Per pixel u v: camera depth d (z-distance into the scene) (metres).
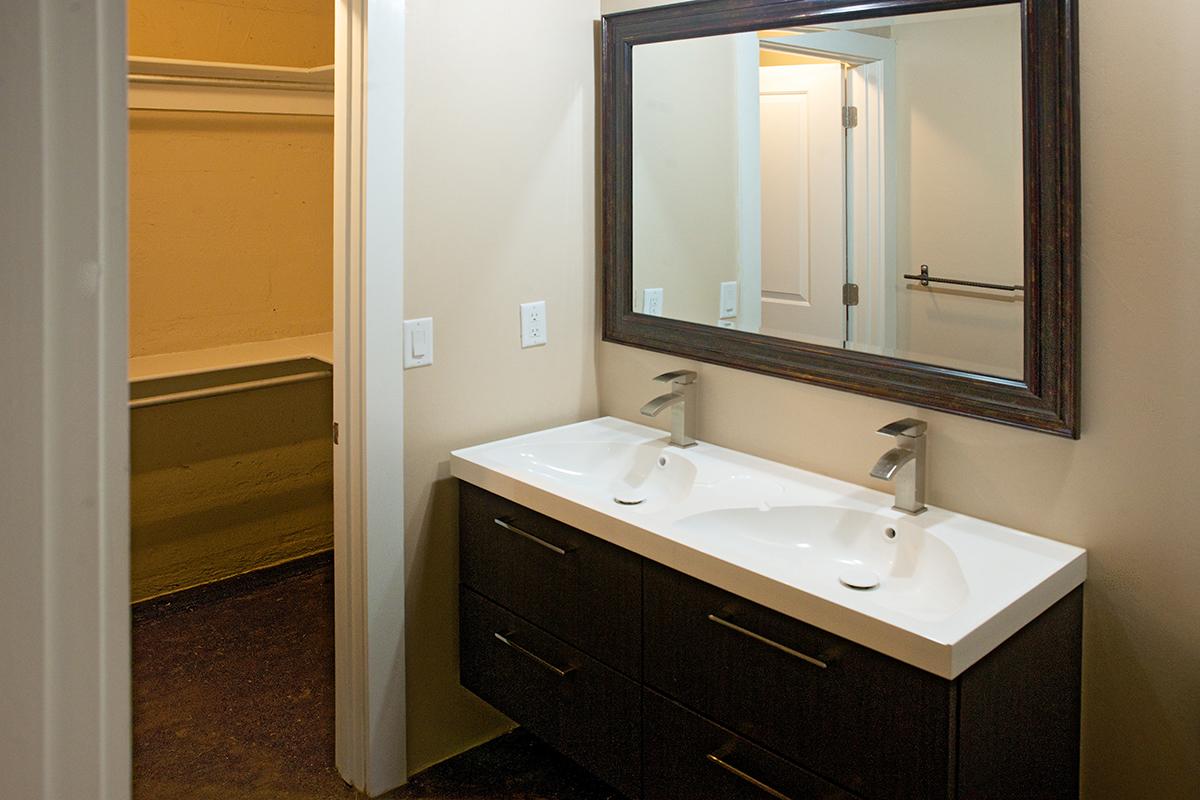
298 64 3.61
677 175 2.43
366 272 2.26
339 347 2.36
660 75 2.43
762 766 1.82
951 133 1.87
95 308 0.36
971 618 1.56
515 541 2.33
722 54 2.27
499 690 2.46
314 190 3.75
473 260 2.46
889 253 2.01
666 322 2.52
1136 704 1.82
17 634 0.35
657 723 2.03
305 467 3.85
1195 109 1.61
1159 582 1.76
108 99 0.35
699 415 2.52
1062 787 1.87
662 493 2.42
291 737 2.76
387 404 2.35
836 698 1.67
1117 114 1.69
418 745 2.59
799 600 1.68
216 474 3.61
